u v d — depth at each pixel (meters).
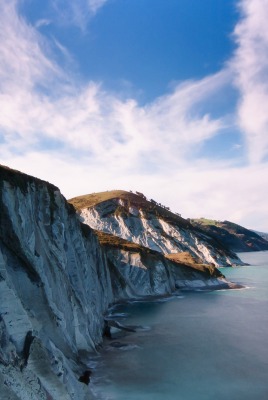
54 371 22.69
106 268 77.12
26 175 38.03
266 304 68.38
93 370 32.50
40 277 29.58
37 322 24.98
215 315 58.44
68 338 32.38
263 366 33.47
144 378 30.58
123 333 46.69
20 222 30.34
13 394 17.16
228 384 29.31
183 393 27.62
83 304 40.81
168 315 59.75
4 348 19.64
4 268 23.28
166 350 38.81
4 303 21.77
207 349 39.03
